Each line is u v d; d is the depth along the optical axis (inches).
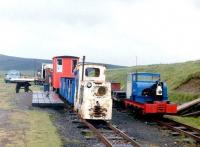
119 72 2496.3
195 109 939.3
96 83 742.5
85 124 698.2
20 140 518.6
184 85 1301.7
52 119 770.2
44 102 989.8
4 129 601.9
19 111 861.8
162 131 690.8
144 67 2274.9
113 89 1263.5
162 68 2000.5
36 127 639.1
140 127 737.6
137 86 908.6
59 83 1328.7
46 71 1983.3
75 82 889.5
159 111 832.3
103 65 845.2
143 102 898.1
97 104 737.0
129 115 957.2
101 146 510.3
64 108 984.3
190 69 1614.2
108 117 742.5
